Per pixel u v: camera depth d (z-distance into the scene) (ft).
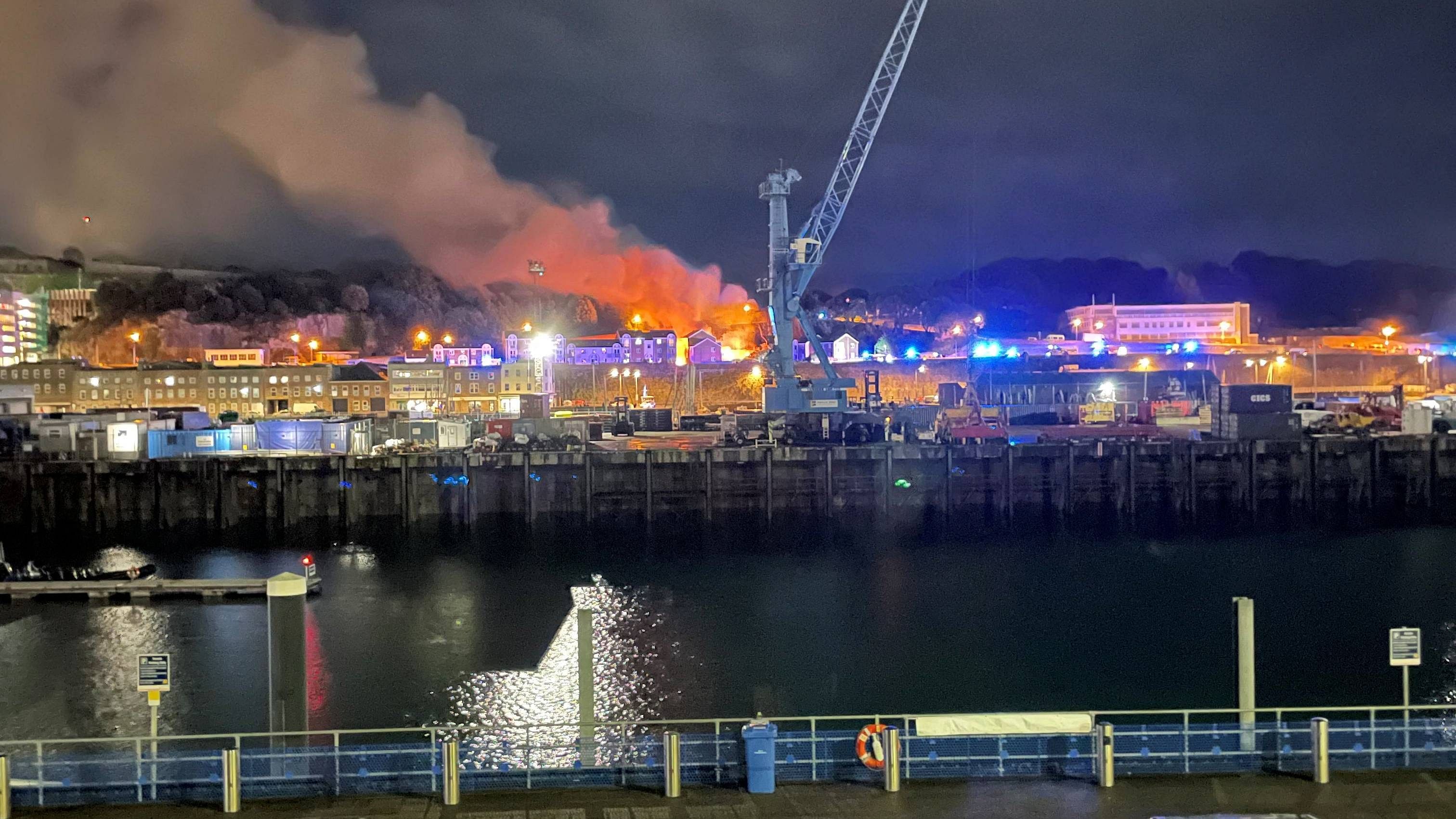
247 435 400.67
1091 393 533.14
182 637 230.89
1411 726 100.53
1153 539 351.67
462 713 190.49
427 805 87.66
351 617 256.52
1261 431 402.52
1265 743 110.52
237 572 304.09
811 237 476.95
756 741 89.66
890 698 200.44
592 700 121.80
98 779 118.01
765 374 633.61
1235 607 115.75
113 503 365.61
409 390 592.60
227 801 85.30
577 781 93.66
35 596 260.62
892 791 89.04
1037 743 104.73
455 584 291.17
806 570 307.99
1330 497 397.39
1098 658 224.33
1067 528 370.12
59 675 207.51
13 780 97.81
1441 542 341.41
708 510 377.50
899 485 387.14
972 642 235.81
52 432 382.22
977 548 337.52
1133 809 85.25
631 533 361.71
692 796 89.20
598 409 598.34
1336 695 201.05
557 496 378.53
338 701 197.57
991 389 532.73
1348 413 456.04
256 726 182.19
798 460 383.24
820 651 228.63
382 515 373.81
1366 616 254.88
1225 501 395.34
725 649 230.27
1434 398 545.03
